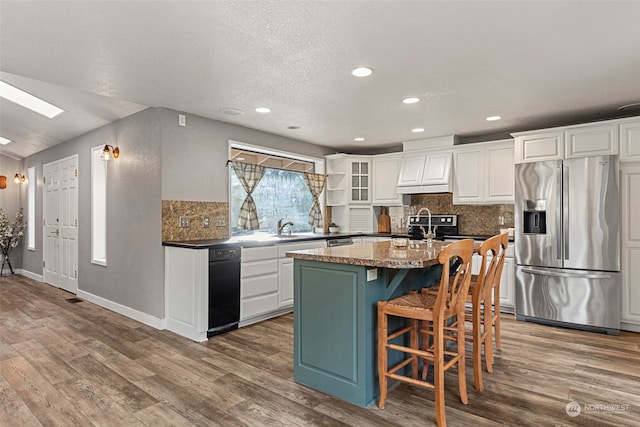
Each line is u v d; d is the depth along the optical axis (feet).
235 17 6.68
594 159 12.07
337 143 18.79
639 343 11.00
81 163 16.81
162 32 7.22
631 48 7.98
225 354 10.15
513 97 11.30
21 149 21.22
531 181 13.23
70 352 10.27
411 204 19.10
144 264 12.85
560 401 7.56
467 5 6.32
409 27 7.06
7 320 13.28
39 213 21.13
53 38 7.45
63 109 14.02
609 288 11.82
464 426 6.66
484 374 8.86
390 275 8.51
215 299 11.57
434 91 10.77
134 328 12.35
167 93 10.83
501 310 14.52
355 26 7.02
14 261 23.59
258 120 13.98
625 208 12.01
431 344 9.73
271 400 7.65
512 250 14.07
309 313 8.25
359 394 7.43
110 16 6.63
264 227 16.69
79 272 16.83
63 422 6.88
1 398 7.75
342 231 19.74
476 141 17.04
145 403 7.54
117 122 14.19
